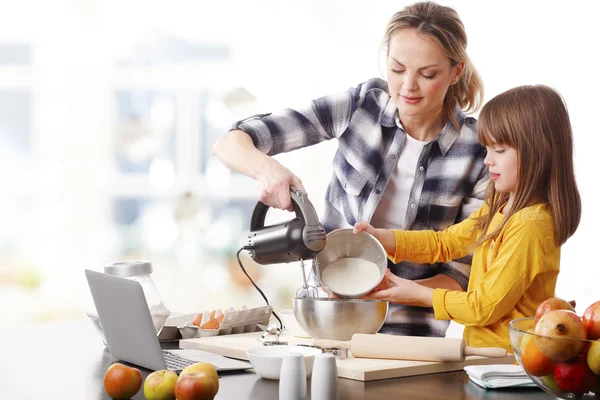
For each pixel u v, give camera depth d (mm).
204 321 2061
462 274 2316
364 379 1573
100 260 5730
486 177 2328
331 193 2479
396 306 2395
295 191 1941
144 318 1622
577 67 4445
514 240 1944
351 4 5449
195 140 5852
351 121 2367
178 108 5863
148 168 5875
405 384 1546
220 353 1872
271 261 1963
